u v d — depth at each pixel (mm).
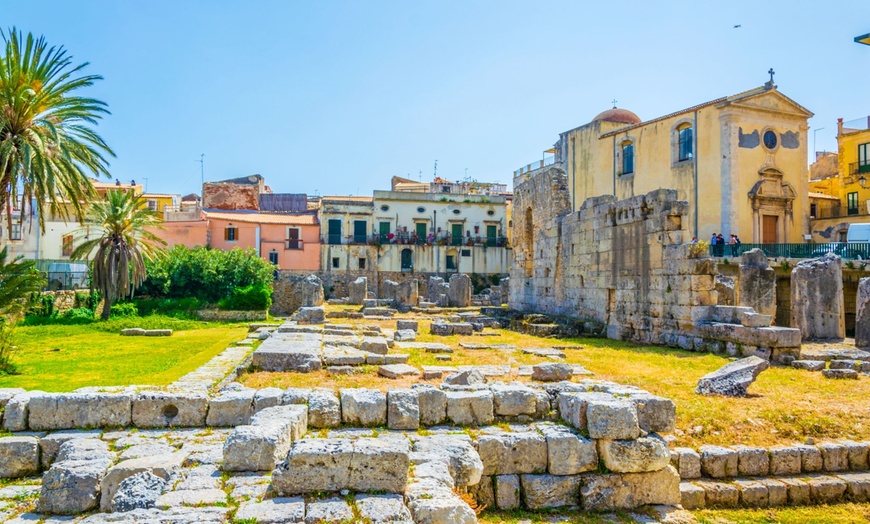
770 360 17406
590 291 27500
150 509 6117
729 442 10211
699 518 8586
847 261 32688
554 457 8312
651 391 12984
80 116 28203
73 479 7266
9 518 7082
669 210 22219
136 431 9203
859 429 10820
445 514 6281
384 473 6703
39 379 17391
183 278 48312
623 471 8289
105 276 40656
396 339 21828
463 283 40875
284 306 51375
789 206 44781
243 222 66250
